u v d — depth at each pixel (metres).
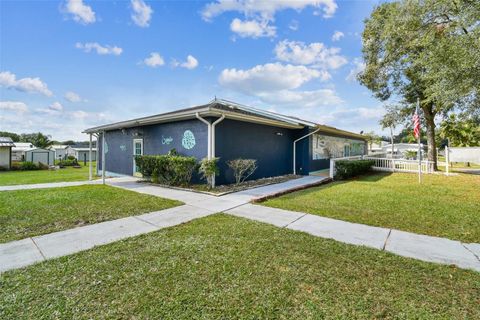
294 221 4.88
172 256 3.27
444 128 30.28
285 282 2.65
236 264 3.05
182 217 5.16
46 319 2.06
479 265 3.06
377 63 15.31
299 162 13.36
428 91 9.93
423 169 14.15
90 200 6.66
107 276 2.76
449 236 4.08
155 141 11.28
